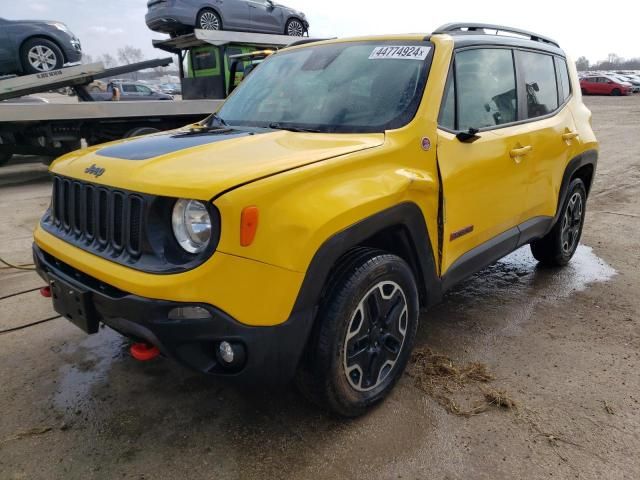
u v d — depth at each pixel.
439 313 3.92
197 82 11.08
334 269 2.46
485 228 3.34
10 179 9.90
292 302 2.18
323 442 2.53
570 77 4.62
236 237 2.04
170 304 2.08
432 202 2.81
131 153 2.57
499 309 3.99
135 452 2.47
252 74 3.85
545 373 3.11
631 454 2.45
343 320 2.41
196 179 2.13
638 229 6.06
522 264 4.98
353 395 2.59
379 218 2.46
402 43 3.22
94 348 3.40
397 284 2.71
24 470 2.35
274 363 2.22
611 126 17.19
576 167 4.38
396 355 2.81
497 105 3.49
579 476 2.32
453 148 2.97
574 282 4.52
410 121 2.80
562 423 2.66
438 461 2.41
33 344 3.45
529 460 2.41
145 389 2.96
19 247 5.52
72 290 2.41
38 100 10.45
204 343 2.21
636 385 2.98
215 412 2.75
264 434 2.58
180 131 3.19
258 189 2.09
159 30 12.27
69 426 2.64
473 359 3.26
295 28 14.32
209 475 2.33
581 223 4.91
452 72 3.08
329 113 3.02
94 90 15.91
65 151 9.64
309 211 2.19
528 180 3.71
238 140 2.66
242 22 12.88
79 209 2.59
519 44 3.87
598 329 3.66
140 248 2.22
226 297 2.08
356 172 2.45
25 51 10.81
